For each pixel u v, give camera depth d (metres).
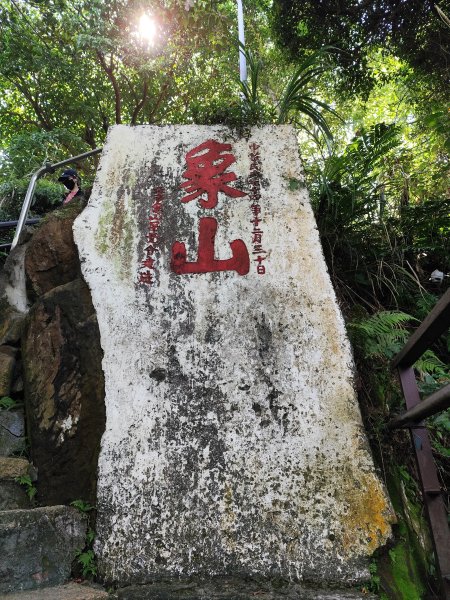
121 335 2.52
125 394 2.37
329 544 1.99
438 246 3.72
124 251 2.75
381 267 3.49
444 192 4.37
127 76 8.35
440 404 1.67
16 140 6.52
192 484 2.15
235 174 2.98
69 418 2.46
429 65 5.32
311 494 2.09
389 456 2.44
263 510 2.07
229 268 2.66
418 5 4.92
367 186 3.58
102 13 6.52
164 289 2.62
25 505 2.33
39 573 1.91
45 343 2.73
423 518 2.34
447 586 1.76
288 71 5.77
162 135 3.18
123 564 2.01
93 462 2.30
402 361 2.25
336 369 2.36
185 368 2.41
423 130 5.01
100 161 3.08
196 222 2.82
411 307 3.57
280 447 2.20
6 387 2.87
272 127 3.18
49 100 8.30
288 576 1.94
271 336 2.46
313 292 2.56
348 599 1.83
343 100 6.09
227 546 2.01
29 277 3.17
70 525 2.08
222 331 2.49
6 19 6.75
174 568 1.99
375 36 5.34
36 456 2.46
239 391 2.34
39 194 6.04
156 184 2.98
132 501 2.13
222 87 7.20
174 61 7.26
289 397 2.30
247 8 6.21
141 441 2.25
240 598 1.86
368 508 2.05
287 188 2.91
